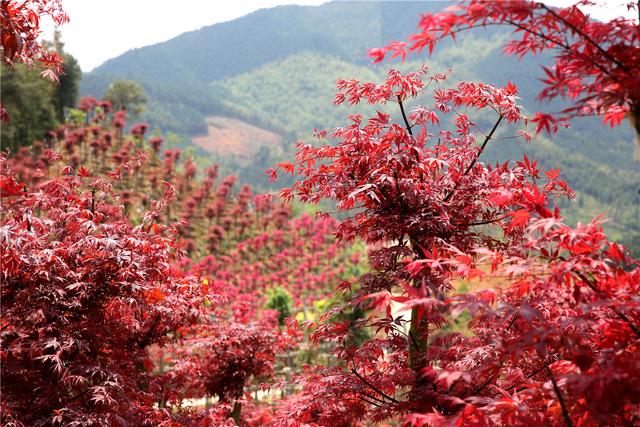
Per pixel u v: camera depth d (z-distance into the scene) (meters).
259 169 191.00
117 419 4.73
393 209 4.60
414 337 4.27
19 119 36.44
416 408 3.87
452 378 2.51
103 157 35.56
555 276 2.41
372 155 4.51
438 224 4.32
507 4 2.22
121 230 5.49
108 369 4.84
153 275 5.51
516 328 3.32
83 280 5.02
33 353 4.56
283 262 31.59
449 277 4.45
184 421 6.26
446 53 194.88
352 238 4.96
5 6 4.07
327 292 26.64
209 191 39.22
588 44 2.35
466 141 4.87
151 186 33.62
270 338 9.02
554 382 2.36
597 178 118.00
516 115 4.56
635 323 2.56
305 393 4.94
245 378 8.75
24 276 4.73
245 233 35.59
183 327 6.67
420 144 4.59
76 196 5.79
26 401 4.60
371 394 4.57
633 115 2.57
